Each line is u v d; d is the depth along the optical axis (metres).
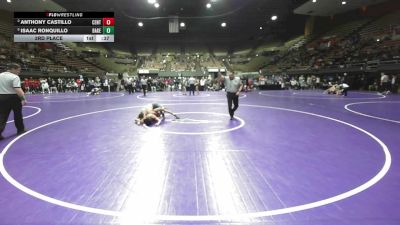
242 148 5.85
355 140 6.53
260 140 6.54
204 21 40.81
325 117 9.89
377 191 3.74
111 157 5.27
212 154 5.43
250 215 3.15
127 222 3.03
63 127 8.24
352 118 9.66
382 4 29.45
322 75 30.95
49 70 29.39
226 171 4.52
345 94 19.69
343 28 34.00
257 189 3.83
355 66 26.11
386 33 26.86
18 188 3.88
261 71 41.16
